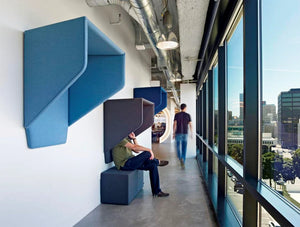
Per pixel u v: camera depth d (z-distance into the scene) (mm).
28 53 1761
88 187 2938
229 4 2566
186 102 7805
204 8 2703
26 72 1760
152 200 3436
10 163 1684
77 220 2658
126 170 3506
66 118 2328
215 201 3055
